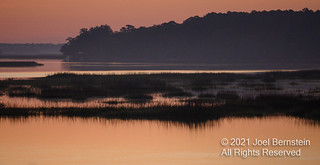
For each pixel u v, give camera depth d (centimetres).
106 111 11819
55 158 7950
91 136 9500
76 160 7838
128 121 10912
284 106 12294
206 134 9650
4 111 11681
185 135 9556
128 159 7894
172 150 8425
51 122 10844
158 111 11500
